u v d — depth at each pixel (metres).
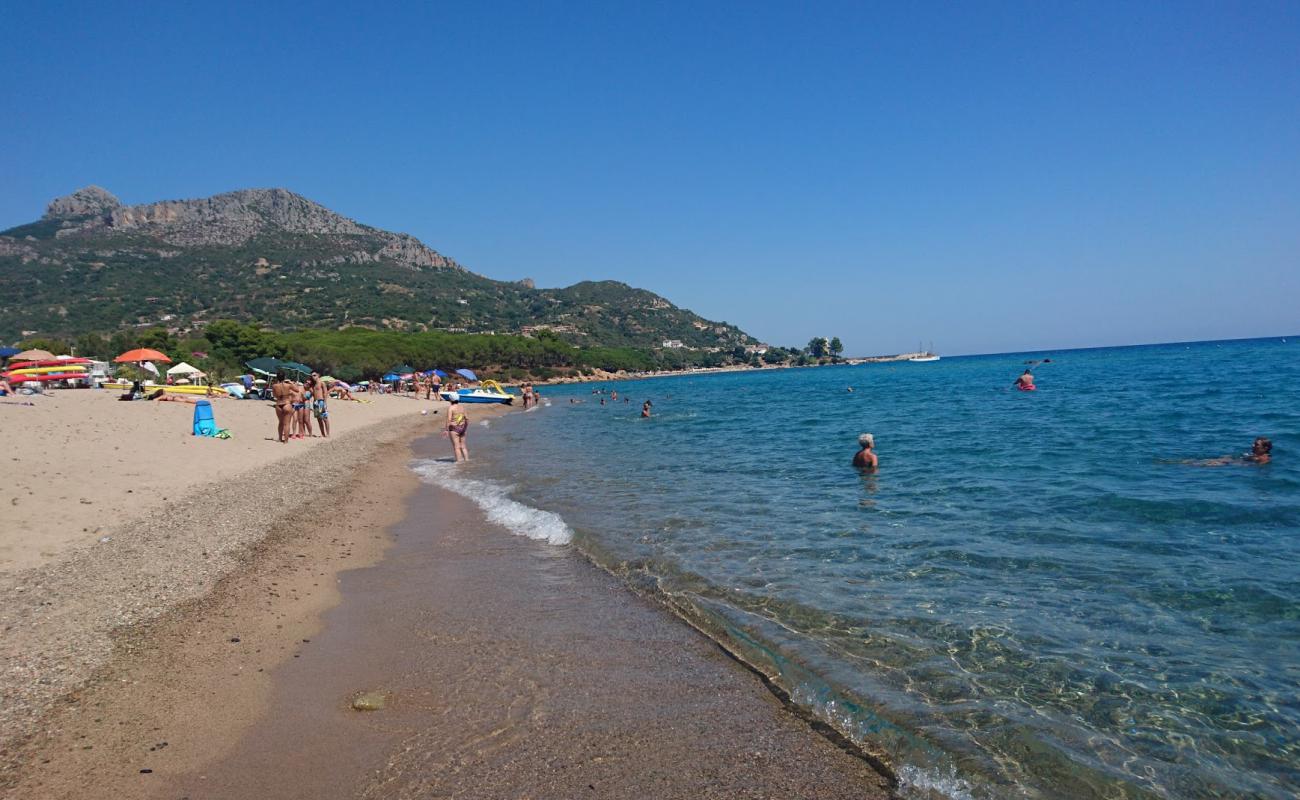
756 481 13.80
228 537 9.34
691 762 4.17
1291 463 13.18
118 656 5.56
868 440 14.56
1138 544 8.17
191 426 21.44
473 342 108.06
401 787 3.95
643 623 6.45
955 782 3.89
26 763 4.08
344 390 46.84
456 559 8.94
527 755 4.28
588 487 13.91
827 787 3.88
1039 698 4.75
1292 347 120.19
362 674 5.50
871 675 5.19
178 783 3.98
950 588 6.93
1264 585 6.62
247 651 5.90
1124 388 38.31
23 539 8.25
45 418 18.84
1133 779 3.86
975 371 89.00
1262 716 4.41
